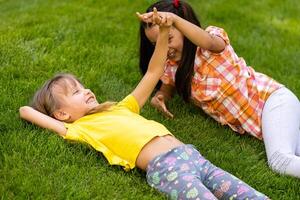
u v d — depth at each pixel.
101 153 3.31
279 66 5.05
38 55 4.57
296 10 6.46
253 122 3.81
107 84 4.30
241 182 3.00
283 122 3.62
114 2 6.05
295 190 3.30
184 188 2.93
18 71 4.26
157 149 3.16
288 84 4.68
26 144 3.29
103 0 6.10
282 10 6.43
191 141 3.74
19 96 3.88
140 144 3.18
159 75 3.65
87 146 3.32
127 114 3.43
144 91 3.61
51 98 3.47
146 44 4.03
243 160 3.59
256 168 3.49
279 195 3.28
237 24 5.88
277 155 3.47
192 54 3.82
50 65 4.42
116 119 3.34
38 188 2.95
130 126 3.28
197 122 3.98
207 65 3.83
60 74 3.59
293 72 5.01
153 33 3.77
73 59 4.59
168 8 3.87
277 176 3.42
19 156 3.20
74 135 3.34
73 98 3.46
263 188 3.30
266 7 6.45
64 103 3.45
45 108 3.51
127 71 4.59
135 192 3.06
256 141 3.84
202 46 3.69
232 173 3.44
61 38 5.01
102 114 3.44
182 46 3.83
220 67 3.82
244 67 3.91
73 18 5.48
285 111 3.67
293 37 5.80
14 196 2.92
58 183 3.02
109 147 3.27
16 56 4.49
